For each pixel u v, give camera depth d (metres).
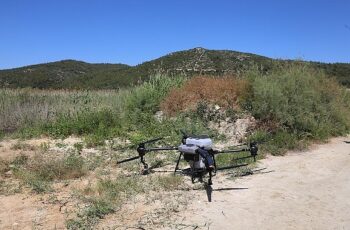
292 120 11.62
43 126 13.09
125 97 15.87
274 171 8.59
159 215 6.15
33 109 14.56
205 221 5.96
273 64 14.36
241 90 12.61
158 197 6.88
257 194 7.12
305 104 12.26
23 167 8.66
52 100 17.45
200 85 13.65
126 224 5.85
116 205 6.48
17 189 7.35
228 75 14.28
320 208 6.55
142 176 8.08
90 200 6.71
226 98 12.66
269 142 10.68
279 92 12.02
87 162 9.09
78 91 22.88
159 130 12.09
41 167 8.29
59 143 11.30
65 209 6.41
